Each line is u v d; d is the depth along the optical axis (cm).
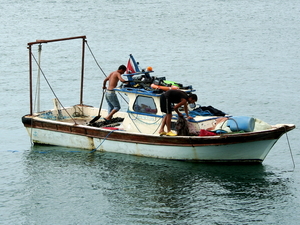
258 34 11200
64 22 12462
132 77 4306
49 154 4384
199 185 3688
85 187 3697
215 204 3400
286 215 3250
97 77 7362
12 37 10506
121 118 4622
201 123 3959
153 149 4081
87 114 4950
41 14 13625
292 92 6500
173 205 3388
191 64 8262
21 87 6800
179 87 4128
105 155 4297
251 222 3167
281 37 10819
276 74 7525
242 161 3950
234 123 3841
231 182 3734
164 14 13988
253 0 17112
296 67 7994
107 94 4484
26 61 8369
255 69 7875
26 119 4581
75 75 7481
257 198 3488
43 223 3203
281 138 4778
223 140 3781
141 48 9538
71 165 4112
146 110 4138
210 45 9925
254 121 3872
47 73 7594
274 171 3959
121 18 13200
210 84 6988
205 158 3959
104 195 3566
